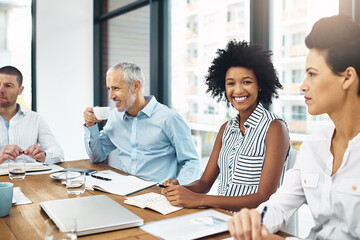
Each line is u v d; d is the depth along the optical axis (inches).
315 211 41.5
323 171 41.3
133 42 150.6
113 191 57.0
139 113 85.5
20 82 97.0
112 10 165.2
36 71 161.6
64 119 168.9
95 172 73.0
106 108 82.1
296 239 35.3
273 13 90.2
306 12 84.0
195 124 121.0
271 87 62.4
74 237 31.6
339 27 35.9
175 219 43.8
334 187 39.6
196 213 46.2
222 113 109.4
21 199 53.1
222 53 64.1
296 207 44.6
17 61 160.4
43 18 161.9
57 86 166.6
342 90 36.7
